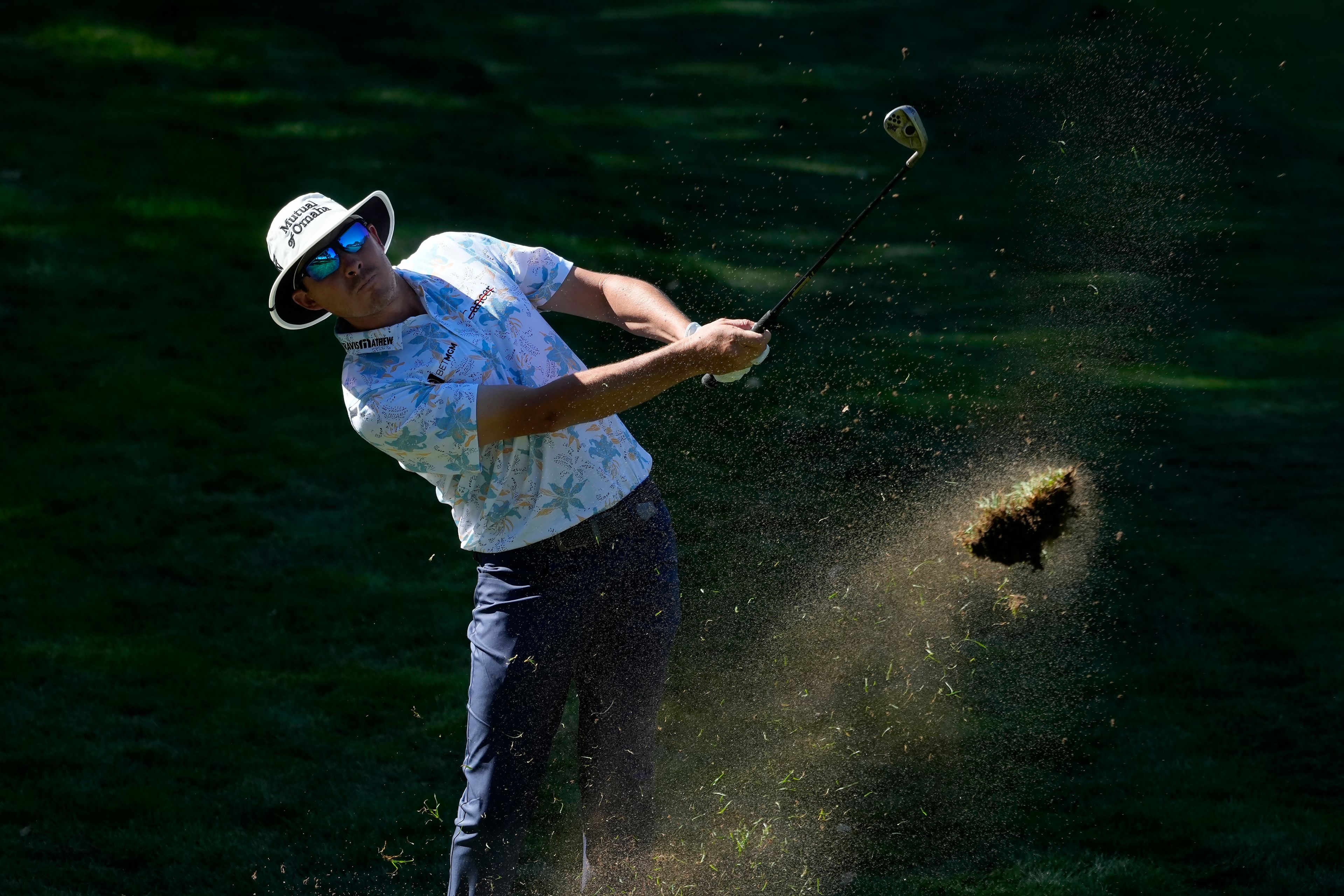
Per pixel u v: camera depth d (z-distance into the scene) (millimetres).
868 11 64500
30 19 48031
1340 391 29625
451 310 10914
